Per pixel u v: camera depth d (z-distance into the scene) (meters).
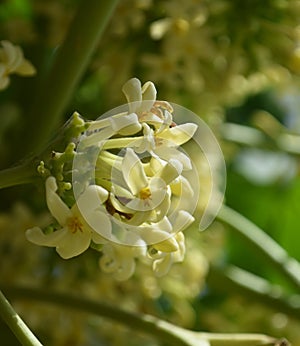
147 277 0.59
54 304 0.51
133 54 0.61
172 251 0.40
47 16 0.62
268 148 0.72
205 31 0.60
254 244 0.64
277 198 0.81
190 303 0.67
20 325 0.40
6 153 0.57
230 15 0.61
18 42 0.63
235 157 0.81
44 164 0.40
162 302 0.62
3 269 0.57
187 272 0.60
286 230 0.82
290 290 0.77
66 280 0.58
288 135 0.73
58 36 0.62
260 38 0.61
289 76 0.64
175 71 0.60
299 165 0.74
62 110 0.54
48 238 0.39
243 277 0.64
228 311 0.70
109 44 0.61
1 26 0.64
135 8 0.60
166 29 0.59
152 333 0.48
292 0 0.61
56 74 0.53
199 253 0.61
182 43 0.59
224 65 0.61
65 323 0.59
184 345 0.47
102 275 0.58
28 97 0.63
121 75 0.61
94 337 0.63
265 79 0.67
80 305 0.50
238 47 0.61
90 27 0.52
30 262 0.58
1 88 0.45
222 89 0.62
